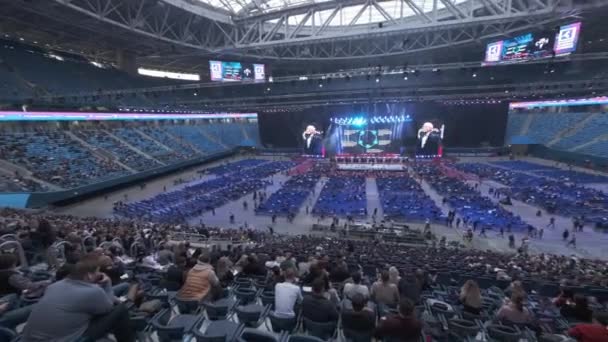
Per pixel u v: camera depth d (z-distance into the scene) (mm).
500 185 46531
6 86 43938
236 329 4715
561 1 30500
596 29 45750
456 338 5562
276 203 37531
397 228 28328
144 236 15859
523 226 28438
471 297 7180
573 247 25125
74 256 6188
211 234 22984
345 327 4969
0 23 43625
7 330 3836
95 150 48125
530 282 12219
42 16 41375
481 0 34344
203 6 42625
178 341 4707
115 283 6469
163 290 7215
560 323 6941
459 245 25453
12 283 5355
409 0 36594
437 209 34094
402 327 4242
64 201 36969
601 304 9828
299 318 5801
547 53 35188
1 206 28375
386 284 7051
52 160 40531
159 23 45906
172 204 36531
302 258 13141
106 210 34969
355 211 34062
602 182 43844
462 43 48750
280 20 43094
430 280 11430
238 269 10172
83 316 3256
